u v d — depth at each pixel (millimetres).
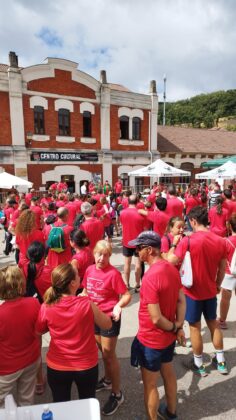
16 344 2438
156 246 2596
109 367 3029
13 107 16688
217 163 18969
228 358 3859
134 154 21859
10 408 1796
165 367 2742
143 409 3064
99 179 20406
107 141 20500
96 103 19844
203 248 3281
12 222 6664
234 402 3141
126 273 6180
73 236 3943
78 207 7891
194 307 3422
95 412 1897
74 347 2307
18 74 16578
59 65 18016
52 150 18281
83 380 2338
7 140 16812
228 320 4852
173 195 7270
